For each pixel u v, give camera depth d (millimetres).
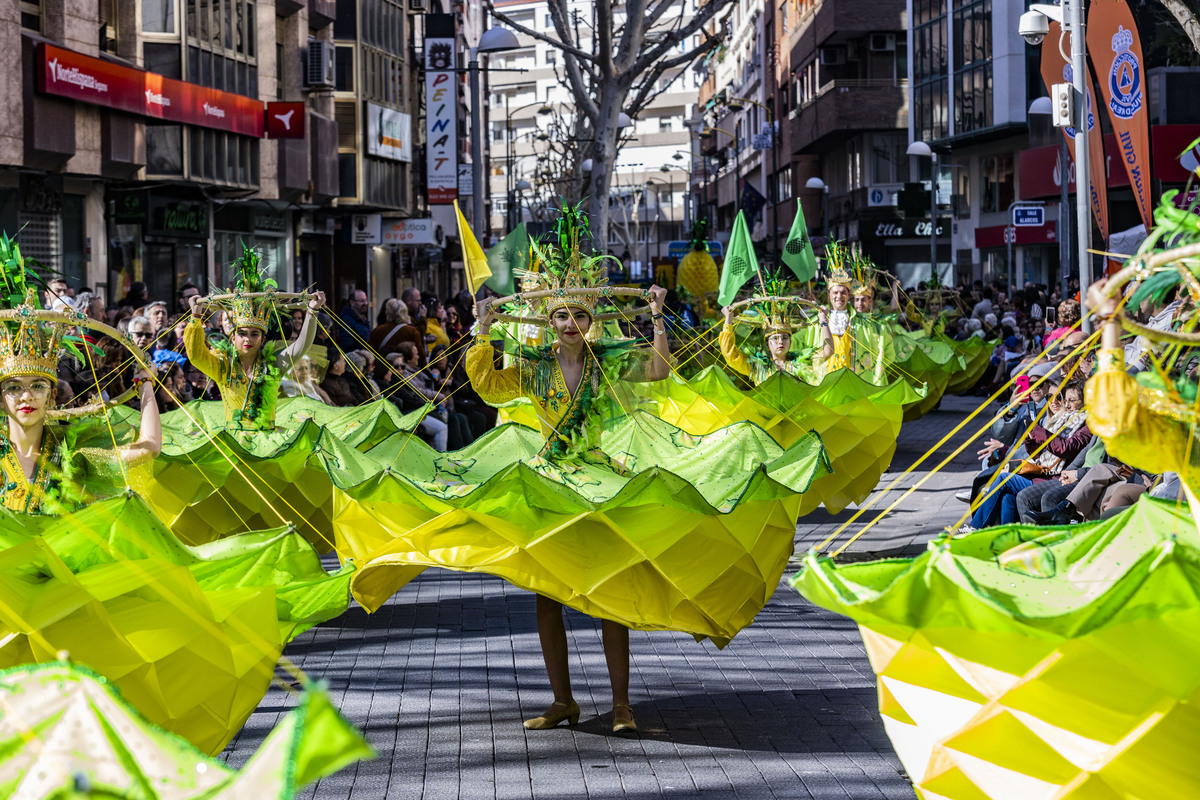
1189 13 14406
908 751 3658
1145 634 3363
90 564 4238
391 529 6043
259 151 27375
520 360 6457
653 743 5770
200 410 9812
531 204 63969
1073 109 14680
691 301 27125
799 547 10375
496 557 5730
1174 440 3531
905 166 49562
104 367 10859
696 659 7254
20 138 19297
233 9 27234
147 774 2779
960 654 3506
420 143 41781
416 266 47250
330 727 2408
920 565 3488
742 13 78500
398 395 14359
